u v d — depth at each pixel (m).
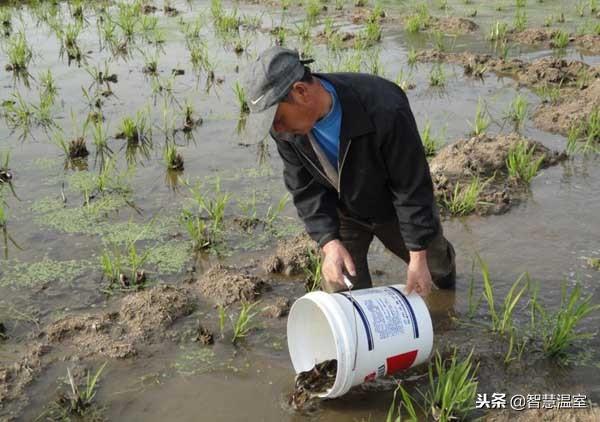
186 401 3.26
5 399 3.29
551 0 11.06
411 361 3.16
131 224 4.84
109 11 11.40
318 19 10.34
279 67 2.60
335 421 3.12
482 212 4.82
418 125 6.35
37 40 9.66
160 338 3.71
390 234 3.52
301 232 4.70
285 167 3.21
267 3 11.48
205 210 5.01
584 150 5.70
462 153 5.55
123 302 3.95
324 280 3.51
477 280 4.11
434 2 11.14
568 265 4.19
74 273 4.30
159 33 9.76
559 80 7.33
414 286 3.14
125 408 3.22
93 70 8.24
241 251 4.52
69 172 5.67
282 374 3.42
